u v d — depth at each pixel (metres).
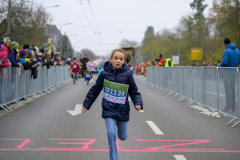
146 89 18.50
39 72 14.30
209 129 7.29
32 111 9.62
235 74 7.86
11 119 8.26
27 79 12.19
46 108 10.27
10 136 6.39
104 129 7.13
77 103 11.61
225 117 8.97
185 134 6.74
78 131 6.90
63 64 23.27
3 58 9.10
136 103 4.53
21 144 5.77
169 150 5.46
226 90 8.46
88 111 9.77
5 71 9.55
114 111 4.44
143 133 6.79
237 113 7.81
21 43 41.81
